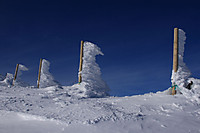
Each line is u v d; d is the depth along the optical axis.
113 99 11.42
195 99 9.84
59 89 15.47
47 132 5.65
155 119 6.86
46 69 21.56
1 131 5.76
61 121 6.42
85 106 8.64
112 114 7.36
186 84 11.84
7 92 12.70
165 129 6.00
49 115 7.20
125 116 7.10
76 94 14.57
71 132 5.63
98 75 17.38
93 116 7.05
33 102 9.79
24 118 7.12
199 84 11.41
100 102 10.27
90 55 17.53
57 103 9.73
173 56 12.46
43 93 13.25
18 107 8.55
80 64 17.42
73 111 7.83
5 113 7.58
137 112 8.09
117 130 5.79
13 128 6.02
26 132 5.67
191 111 8.32
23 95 11.79
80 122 6.32
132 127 6.04
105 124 6.20
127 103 9.77
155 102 9.73
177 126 6.27
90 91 15.05
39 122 6.57
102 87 17.17
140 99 10.57
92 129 5.81
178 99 10.04
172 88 12.05
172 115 7.55
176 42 12.55
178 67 12.22
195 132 5.86
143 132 5.72
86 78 16.92
